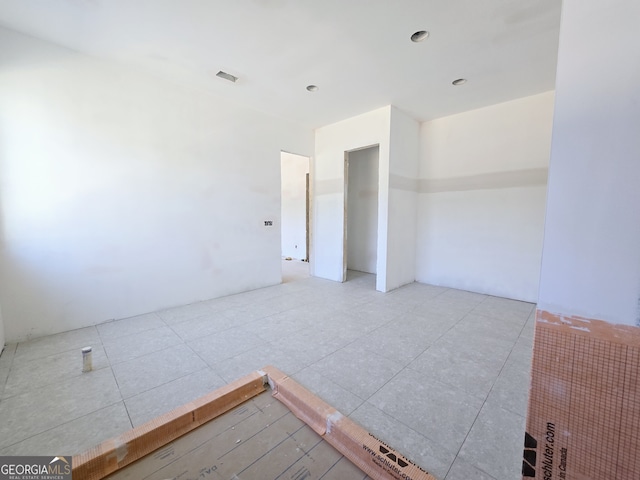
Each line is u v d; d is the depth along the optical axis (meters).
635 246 0.82
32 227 2.50
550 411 0.99
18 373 2.01
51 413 1.61
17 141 2.39
